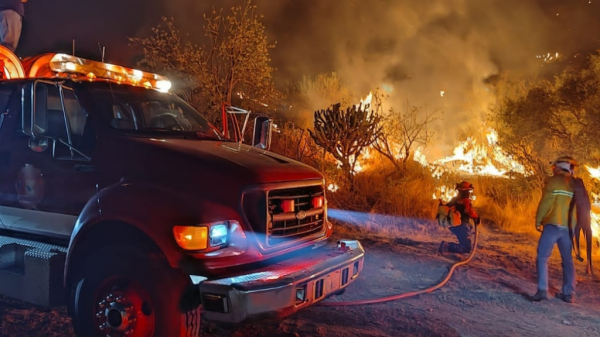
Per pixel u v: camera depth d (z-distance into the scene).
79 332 4.23
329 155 12.35
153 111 5.23
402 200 10.36
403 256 7.72
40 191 4.61
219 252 3.86
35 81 4.40
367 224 9.51
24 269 4.55
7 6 7.86
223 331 4.84
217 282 3.70
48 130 4.83
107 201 4.05
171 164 4.14
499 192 11.48
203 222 3.82
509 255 7.95
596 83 10.50
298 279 3.91
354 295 6.04
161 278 3.91
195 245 3.78
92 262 4.18
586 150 10.48
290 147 12.57
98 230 4.21
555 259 7.88
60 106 5.19
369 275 6.80
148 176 4.14
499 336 5.02
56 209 4.52
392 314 5.47
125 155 4.29
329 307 5.61
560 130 11.27
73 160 4.47
